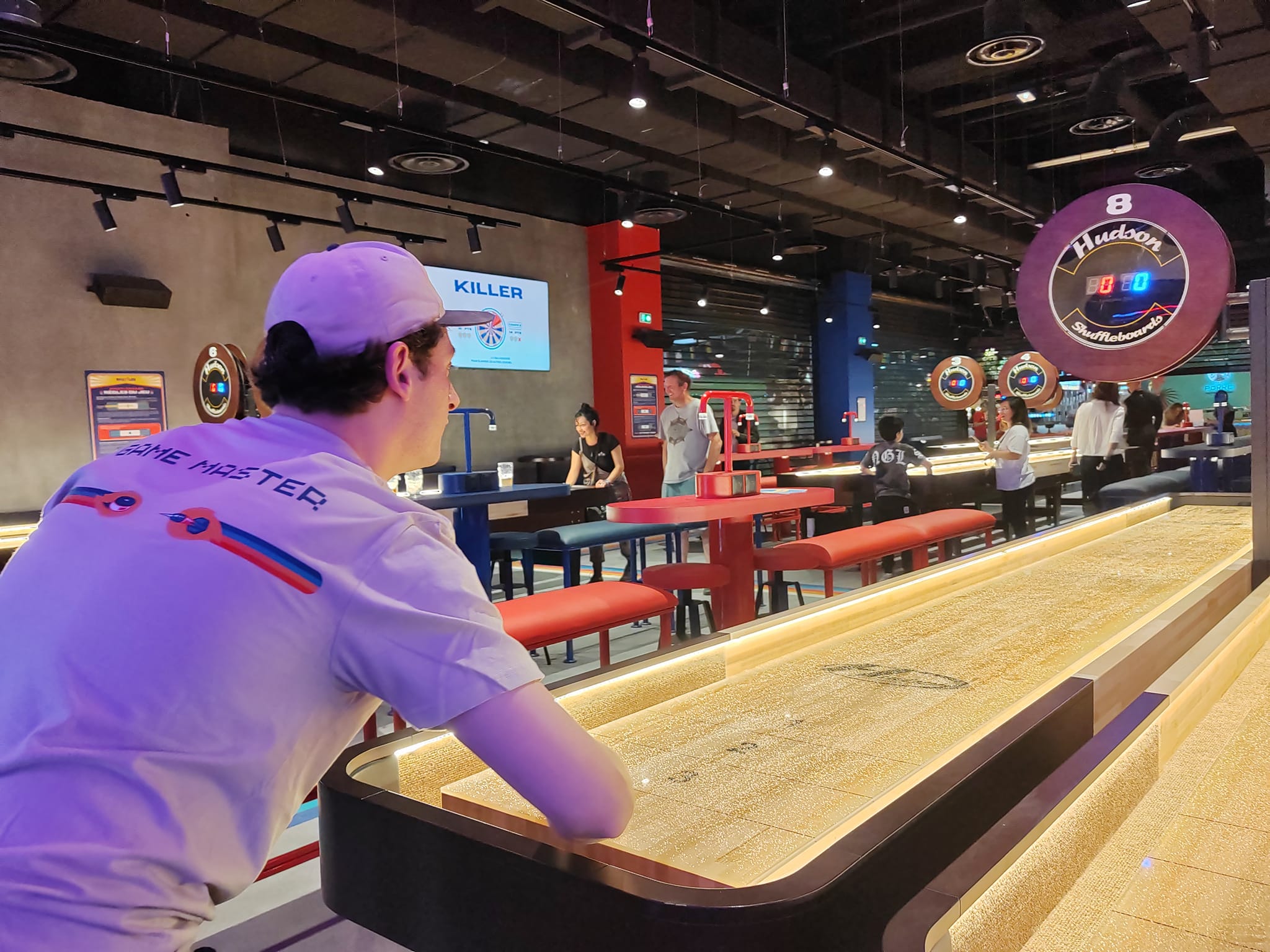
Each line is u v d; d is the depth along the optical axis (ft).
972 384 38.52
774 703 4.43
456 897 2.72
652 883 2.34
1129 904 2.69
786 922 2.15
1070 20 25.13
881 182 35.22
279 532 2.26
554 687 3.99
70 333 22.53
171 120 23.95
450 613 2.29
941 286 52.47
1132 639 4.89
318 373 2.65
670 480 19.93
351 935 6.41
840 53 26.89
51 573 2.35
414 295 2.76
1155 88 32.91
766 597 20.27
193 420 24.81
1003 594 6.88
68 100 22.22
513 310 34.09
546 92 23.57
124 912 2.03
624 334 36.65
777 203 37.19
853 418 47.96
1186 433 38.60
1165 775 3.70
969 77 28.84
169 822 2.10
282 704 2.21
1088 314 8.17
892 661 5.11
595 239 37.06
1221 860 2.95
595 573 17.90
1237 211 44.98
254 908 6.86
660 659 4.50
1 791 2.12
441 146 22.54
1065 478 31.63
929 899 2.06
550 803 2.25
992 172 36.22
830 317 49.24
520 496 14.51
